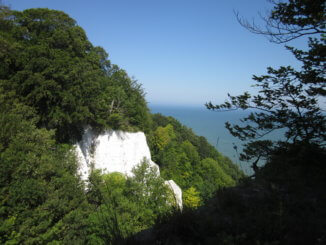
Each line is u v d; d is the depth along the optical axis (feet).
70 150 68.49
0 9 65.16
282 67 15.93
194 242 9.21
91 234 45.88
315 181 13.99
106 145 90.89
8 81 57.98
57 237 41.91
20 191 36.81
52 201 41.09
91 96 76.48
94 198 60.49
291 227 9.02
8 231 32.48
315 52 14.25
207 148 222.69
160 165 159.22
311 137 15.98
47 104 61.52
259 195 13.30
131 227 44.96
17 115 48.80
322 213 10.34
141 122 115.55
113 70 113.50
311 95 16.10
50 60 61.57
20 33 65.82
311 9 14.35
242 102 17.70
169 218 10.78
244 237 8.30
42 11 72.08
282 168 16.37
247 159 19.57
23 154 41.42
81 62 72.79
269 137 17.81
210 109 19.57
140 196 60.44
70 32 73.46
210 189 141.90
